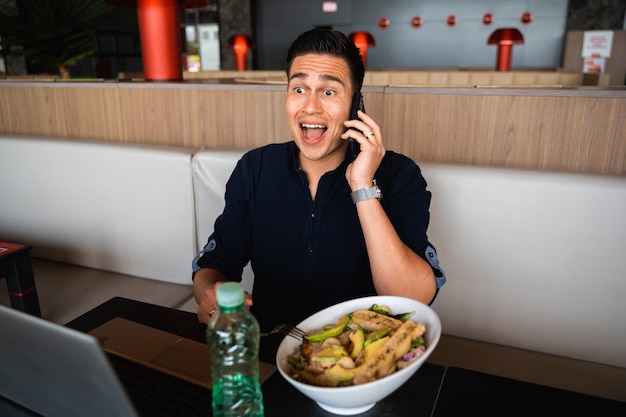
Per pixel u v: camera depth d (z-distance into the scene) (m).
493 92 1.43
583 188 1.20
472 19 8.33
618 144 1.33
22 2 3.81
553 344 1.30
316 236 1.08
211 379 0.75
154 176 1.70
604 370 1.23
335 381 0.63
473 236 1.33
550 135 1.40
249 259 1.22
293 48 0.98
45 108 2.13
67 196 1.89
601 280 1.21
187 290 1.73
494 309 1.34
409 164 1.12
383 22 8.75
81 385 0.54
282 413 0.67
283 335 0.86
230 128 1.81
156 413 0.68
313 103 0.96
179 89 1.85
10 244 1.45
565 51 7.72
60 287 1.75
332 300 1.10
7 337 0.56
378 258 0.91
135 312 1.00
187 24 9.67
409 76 4.20
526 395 0.71
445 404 0.69
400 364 0.64
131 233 1.80
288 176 1.11
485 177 1.29
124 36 8.44
